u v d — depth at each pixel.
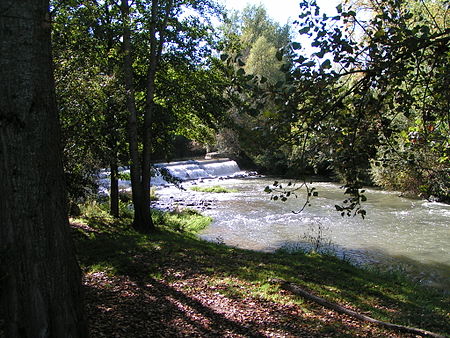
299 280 8.84
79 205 15.92
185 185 32.09
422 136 4.25
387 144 3.79
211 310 6.72
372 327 6.59
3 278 2.98
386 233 16.30
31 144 3.00
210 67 14.33
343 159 3.61
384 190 27.98
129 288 7.50
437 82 3.48
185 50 13.80
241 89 3.20
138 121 14.44
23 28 2.96
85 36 11.34
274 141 3.33
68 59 9.32
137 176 13.59
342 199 24.58
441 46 3.22
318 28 3.25
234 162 43.44
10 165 2.94
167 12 12.98
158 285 7.84
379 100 3.49
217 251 11.36
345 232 16.45
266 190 3.59
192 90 14.04
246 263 10.09
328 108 3.46
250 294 7.64
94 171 12.04
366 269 11.41
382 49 3.33
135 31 13.61
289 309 7.04
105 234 12.00
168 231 14.35
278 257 11.44
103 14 12.48
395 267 12.18
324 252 13.45
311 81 3.17
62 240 3.20
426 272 11.80
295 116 3.25
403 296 8.83
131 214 16.95
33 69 3.01
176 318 6.27
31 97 2.99
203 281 8.26
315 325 6.39
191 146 48.44
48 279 3.07
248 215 19.92
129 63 12.98
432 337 6.25
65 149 9.73
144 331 5.64
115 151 13.27
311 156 3.62
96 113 9.98
